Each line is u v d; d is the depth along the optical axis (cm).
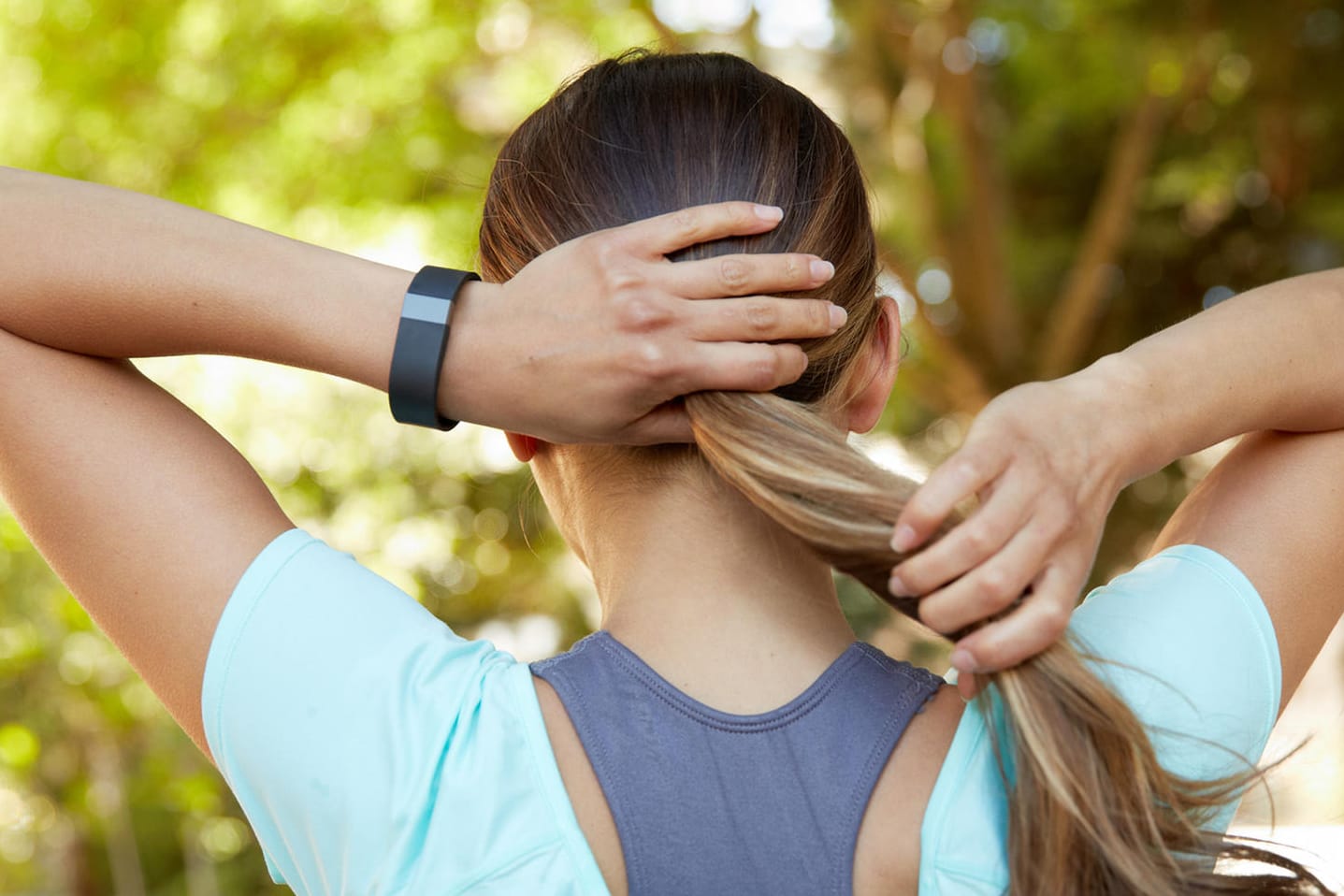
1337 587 85
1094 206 738
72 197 84
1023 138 718
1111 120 699
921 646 357
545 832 76
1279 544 84
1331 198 648
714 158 83
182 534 80
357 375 82
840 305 83
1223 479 89
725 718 78
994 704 77
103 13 582
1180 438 77
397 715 78
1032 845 72
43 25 583
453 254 583
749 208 77
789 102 86
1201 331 81
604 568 86
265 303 82
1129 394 75
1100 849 70
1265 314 83
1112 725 71
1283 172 652
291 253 83
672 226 76
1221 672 80
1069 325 583
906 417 665
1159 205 712
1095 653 79
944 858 75
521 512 109
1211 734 80
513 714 79
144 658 81
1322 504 85
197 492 81
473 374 78
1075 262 723
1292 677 84
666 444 83
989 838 76
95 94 588
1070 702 71
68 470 81
